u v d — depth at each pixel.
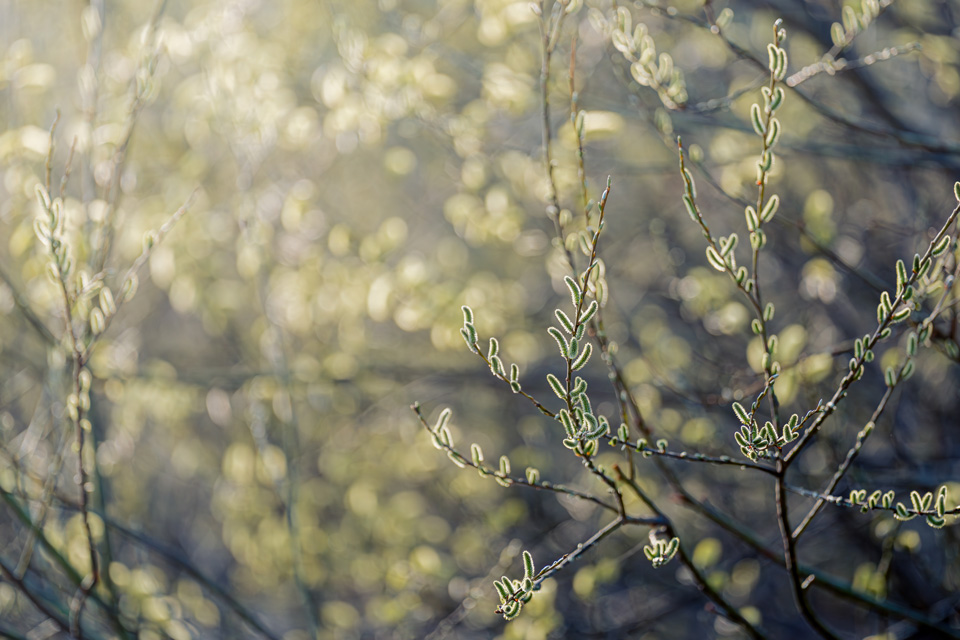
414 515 4.16
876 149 3.31
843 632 4.49
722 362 3.84
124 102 3.34
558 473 5.18
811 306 4.21
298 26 3.81
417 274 3.17
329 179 4.42
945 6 4.09
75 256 2.65
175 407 4.04
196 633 3.77
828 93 4.09
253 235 3.45
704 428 3.08
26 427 4.42
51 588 3.19
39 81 3.12
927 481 3.18
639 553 4.46
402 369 4.31
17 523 3.50
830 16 3.97
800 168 4.59
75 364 2.09
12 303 3.20
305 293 3.65
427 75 3.17
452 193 4.62
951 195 3.98
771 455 1.58
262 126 3.42
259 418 3.66
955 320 2.32
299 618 4.79
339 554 4.36
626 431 1.59
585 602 3.96
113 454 3.97
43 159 2.87
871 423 1.75
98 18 2.92
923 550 3.82
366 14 3.69
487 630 4.18
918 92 4.48
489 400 5.18
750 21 4.55
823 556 4.79
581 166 1.81
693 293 3.53
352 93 3.27
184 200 3.50
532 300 4.98
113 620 2.74
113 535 4.35
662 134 2.62
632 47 2.19
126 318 4.55
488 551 4.51
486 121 3.31
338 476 4.35
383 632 4.53
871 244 4.23
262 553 4.14
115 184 2.87
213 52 3.40
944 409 3.97
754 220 1.58
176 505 5.62
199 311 4.28
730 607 2.01
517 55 3.34
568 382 1.37
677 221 4.60
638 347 4.33
